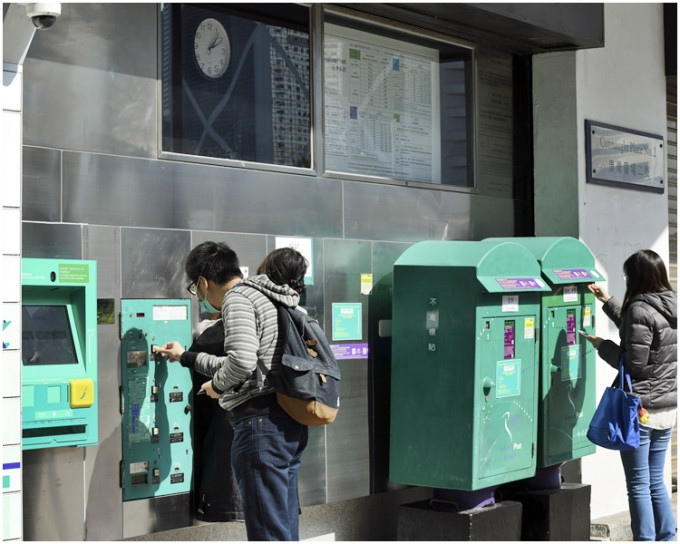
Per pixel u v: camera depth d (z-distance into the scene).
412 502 5.63
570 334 5.80
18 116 3.66
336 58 5.78
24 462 4.18
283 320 4.18
